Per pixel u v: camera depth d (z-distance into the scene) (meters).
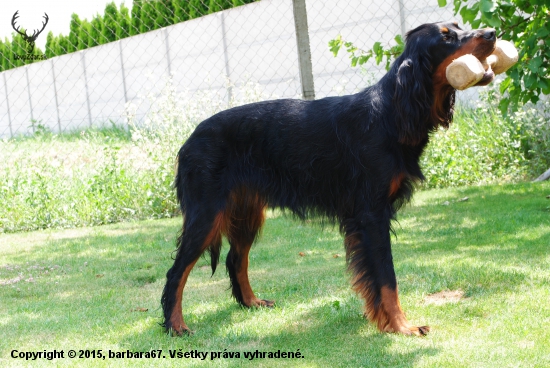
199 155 3.79
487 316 3.56
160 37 12.48
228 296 4.46
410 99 3.39
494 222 5.93
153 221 7.53
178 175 3.93
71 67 13.41
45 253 6.12
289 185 3.83
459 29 3.46
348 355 3.19
